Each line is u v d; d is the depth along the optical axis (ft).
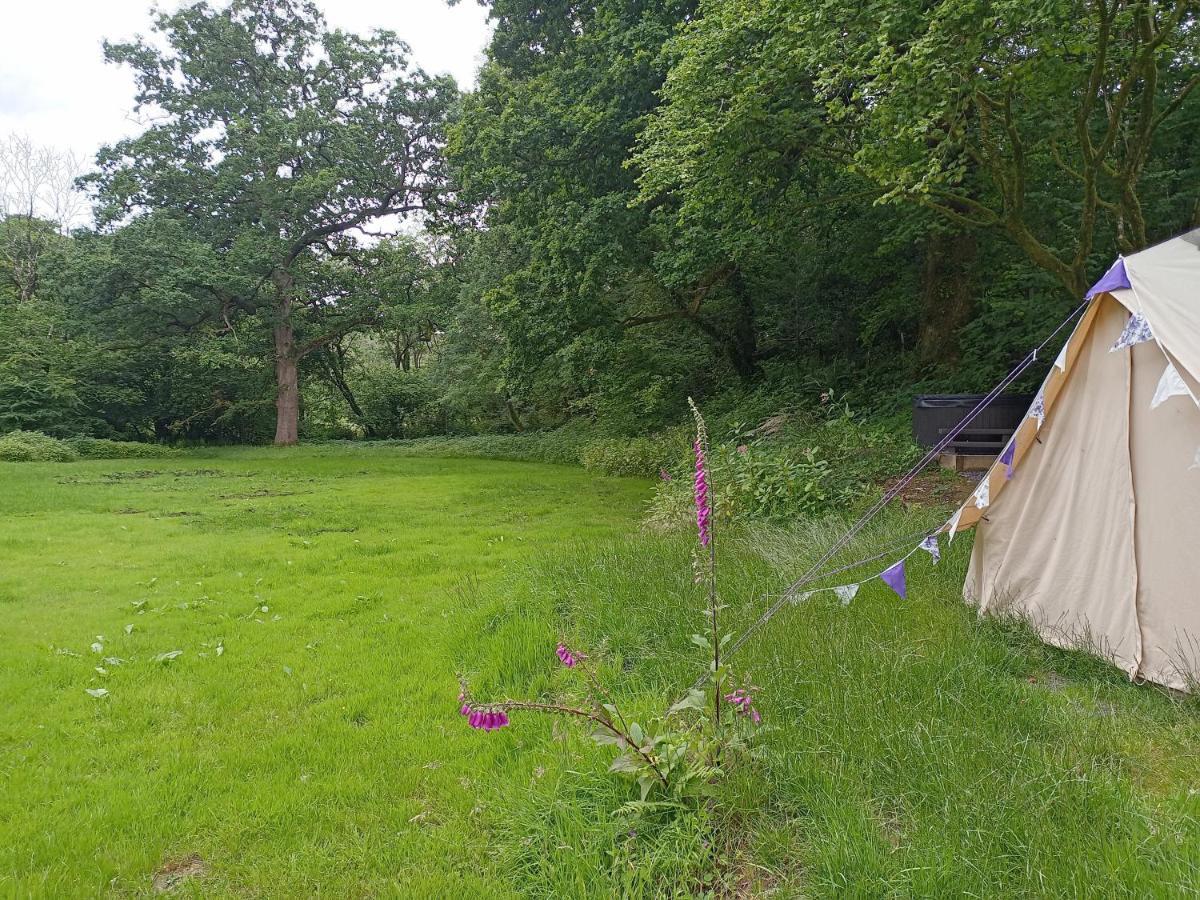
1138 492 11.89
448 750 10.77
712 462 29.01
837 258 47.26
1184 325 11.36
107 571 23.21
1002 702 10.62
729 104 26.99
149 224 79.61
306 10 88.58
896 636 13.05
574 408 78.79
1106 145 22.44
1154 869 6.99
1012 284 36.17
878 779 8.91
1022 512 13.87
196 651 15.66
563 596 17.47
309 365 106.63
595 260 39.45
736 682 10.92
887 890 7.06
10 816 9.28
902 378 42.52
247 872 8.18
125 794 9.71
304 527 31.96
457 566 23.57
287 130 82.43
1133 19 21.07
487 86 46.93
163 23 83.61
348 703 12.70
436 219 87.97
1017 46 21.70
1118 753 9.45
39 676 14.08
